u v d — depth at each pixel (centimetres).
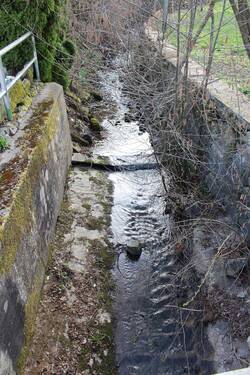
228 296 459
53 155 513
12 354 319
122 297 480
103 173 706
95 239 543
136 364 406
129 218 611
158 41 618
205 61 579
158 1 667
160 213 628
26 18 580
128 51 710
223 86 570
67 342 398
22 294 351
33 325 389
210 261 498
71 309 433
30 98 542
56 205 529
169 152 616
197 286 488
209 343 421
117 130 875
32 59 585
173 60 662
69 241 521
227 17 602
